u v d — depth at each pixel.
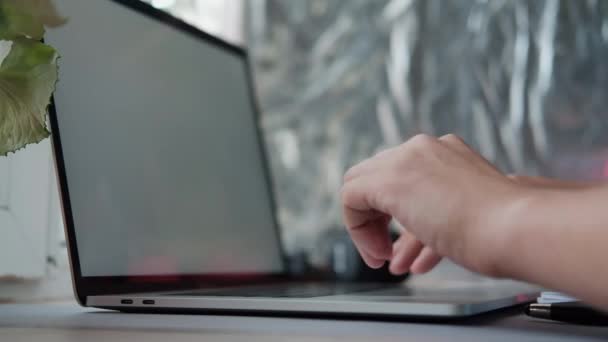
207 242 0.73
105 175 0.57
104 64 0.61
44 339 0.31
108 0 0.64
